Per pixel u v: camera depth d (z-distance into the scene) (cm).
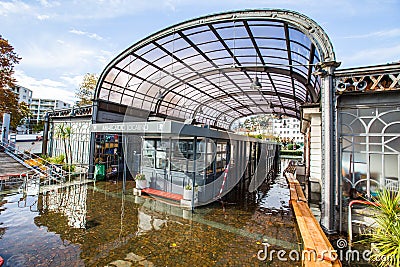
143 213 617
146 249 414
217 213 640
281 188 1038
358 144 499
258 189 1005
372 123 489
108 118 1184
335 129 507
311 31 562
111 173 1173
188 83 1291
